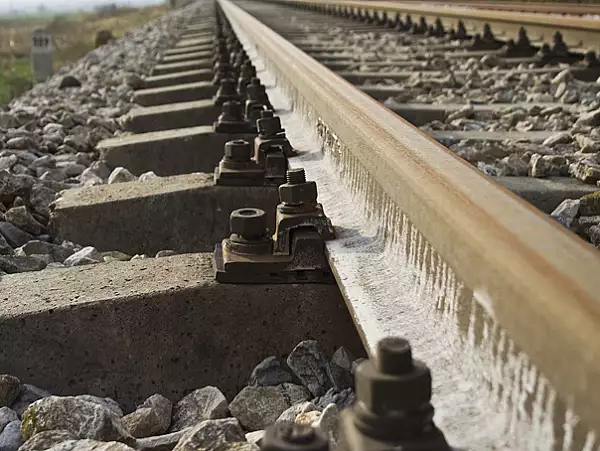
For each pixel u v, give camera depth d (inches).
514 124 204.8
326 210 112.4
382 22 546.0
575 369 43.8
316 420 75.9
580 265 48.7
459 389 61.7
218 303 95.9
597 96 227.0
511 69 312.0
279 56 226.5
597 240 117.4
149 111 243.9
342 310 97.7
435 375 64.1
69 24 2212.1
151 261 105.7
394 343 46.0
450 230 63.4
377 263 87.9
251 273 96.0
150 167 193.0
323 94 139.8
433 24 454.6
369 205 101.0
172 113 239.1
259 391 89.4
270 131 146.6
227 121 189.9
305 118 168.6
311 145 150.6
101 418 75.0
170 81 346.9
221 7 823.1
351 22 593.6
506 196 64.5
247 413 87.4
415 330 71.3
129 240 140.9
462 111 214.5
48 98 370.0
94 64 536.7
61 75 512.7
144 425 83.0
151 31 771.4
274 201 139.6
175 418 88.8
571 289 45.6
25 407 88.5
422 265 76.1
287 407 88.1
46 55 866.8
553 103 230.8
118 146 193.0
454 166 76.7
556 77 259.6
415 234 79.4
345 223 104.3
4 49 1604.3
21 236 141.8
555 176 145.2
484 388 59.3
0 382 87.5
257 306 96.7
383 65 325.4
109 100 333.1
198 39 583.5
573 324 43.5
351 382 92.4
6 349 92.6
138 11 2620.6
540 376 50.8
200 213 140.1
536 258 50.1
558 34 313.0
